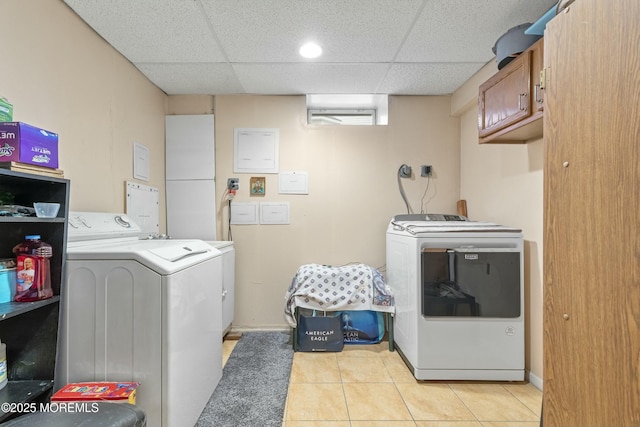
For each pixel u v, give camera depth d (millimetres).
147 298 1283
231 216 2865
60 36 1581
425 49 2096
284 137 2887
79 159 1728
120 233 1817
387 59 2232
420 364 1951
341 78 2533
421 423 1569
